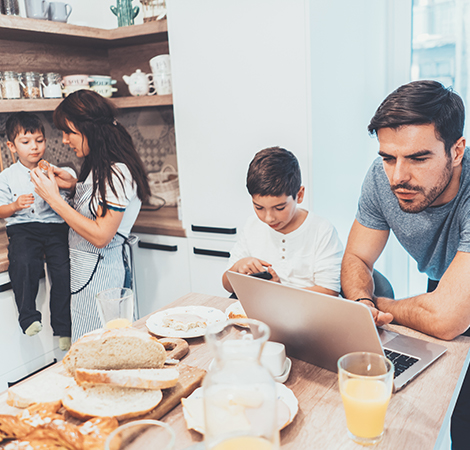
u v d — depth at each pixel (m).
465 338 1.03
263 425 0.56
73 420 0.77
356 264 1.35
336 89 1.97
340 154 2.07
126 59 2.69
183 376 0.87
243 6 1.84
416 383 0.85
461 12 2.02
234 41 1.89
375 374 0.73
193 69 2.03
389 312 1.15
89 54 2.64
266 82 1.85
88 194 1.84
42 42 2.36
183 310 1.23
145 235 2.34
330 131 1.95
